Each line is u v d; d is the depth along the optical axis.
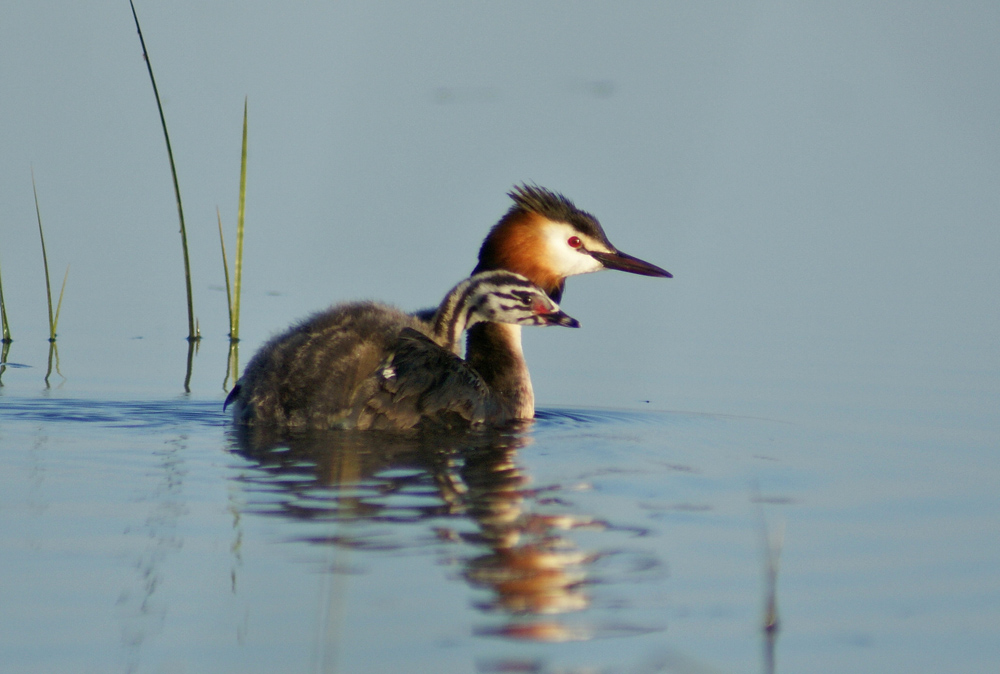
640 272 18.91
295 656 8.17
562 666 8.14
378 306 16.67
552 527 10.91
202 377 18.31
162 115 21.02
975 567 10.25
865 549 10.71
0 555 9.88
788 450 14.42
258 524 10.70
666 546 10.55
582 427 15.66
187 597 9.09
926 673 8.32
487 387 15.91
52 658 8.12
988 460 14.02
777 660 8.45
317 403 14.74
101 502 11.33
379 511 11.23
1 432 14.30
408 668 8.02
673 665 8.23
